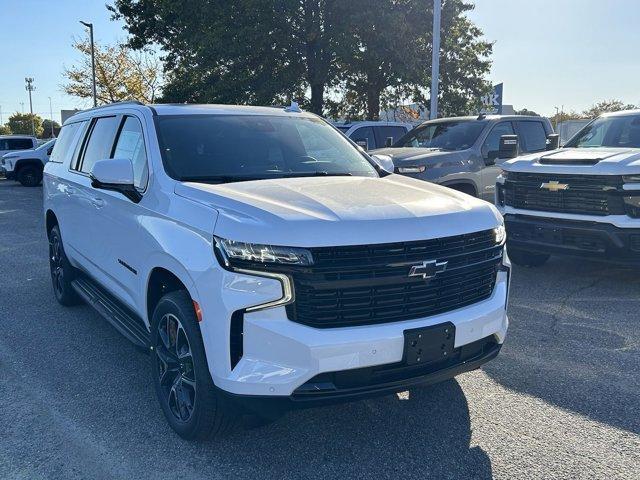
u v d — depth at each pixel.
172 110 4.54
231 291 3.03
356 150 4.98
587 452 3.40
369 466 3.28
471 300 3.52
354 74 24.84
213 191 3.55
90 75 44.31
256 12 20.67
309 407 3.03
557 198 6.67
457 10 24.00
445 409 3.94
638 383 4.28
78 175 5.45
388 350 3.07
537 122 10.23
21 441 3.57
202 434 3.41
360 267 3.04
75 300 6.25
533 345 5.02
